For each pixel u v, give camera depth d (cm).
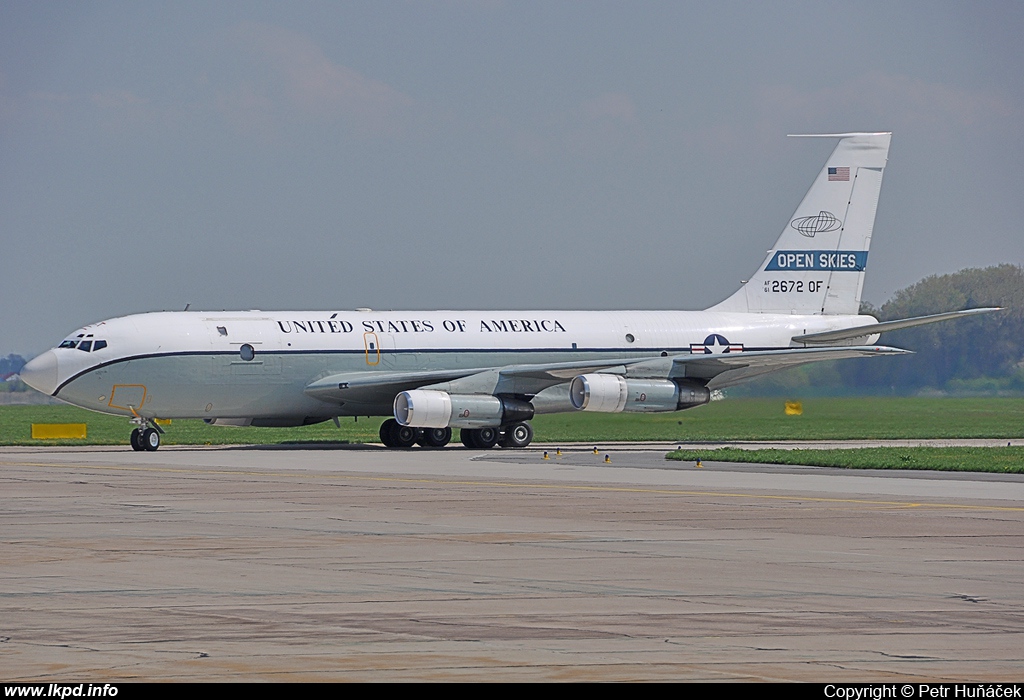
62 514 10212
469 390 19862
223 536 8819
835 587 6744
